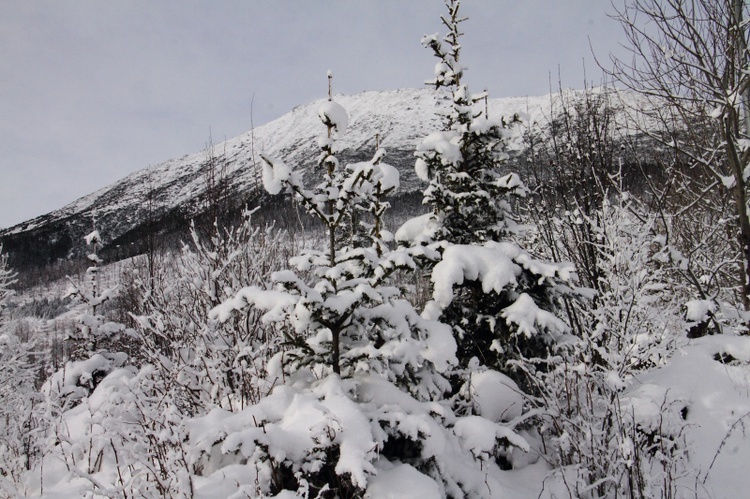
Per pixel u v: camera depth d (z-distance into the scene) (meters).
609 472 3.73
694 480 3.87
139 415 3.91
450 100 6.50
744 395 4.29
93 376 7.03
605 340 5.20
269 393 3.89
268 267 6.48
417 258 5.01
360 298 3.61
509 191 6.00
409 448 3.57
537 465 4.40
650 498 3.52
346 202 3.88
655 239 5.47
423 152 6.12
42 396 5.21
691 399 4.49
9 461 4.22
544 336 5.34
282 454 2.87
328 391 3.43
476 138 6.11
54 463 4.43
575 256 6.50
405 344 3.93
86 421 3.61
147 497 3.07
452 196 6.04
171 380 4.45
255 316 5.49
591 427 3.82
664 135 5.85
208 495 2.97
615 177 5.95
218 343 5.30
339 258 3.96
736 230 6.50
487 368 5.18
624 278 5.13
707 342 5.06
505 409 4.76
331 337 3.94
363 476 2.64
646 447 3.94
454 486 3.37
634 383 5.07
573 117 6.54
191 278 5.86
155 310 5.84
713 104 5.29
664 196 5.77
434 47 6.39
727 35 4.68
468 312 5.70
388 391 3.71
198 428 3.20
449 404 4.53
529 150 6.99
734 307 6.73
